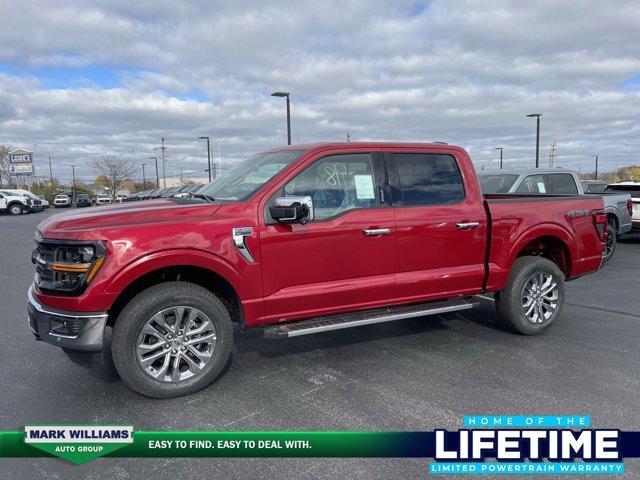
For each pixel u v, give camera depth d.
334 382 4.36
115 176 75.44
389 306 4.91
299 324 4.50
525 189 9.87
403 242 4.84
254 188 4.43
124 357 3.87
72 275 3.81
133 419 3.73
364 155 4.80
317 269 4.50
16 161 72.44
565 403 3.92
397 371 4.60
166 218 4.05
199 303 4.09
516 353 5.05
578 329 5.85
